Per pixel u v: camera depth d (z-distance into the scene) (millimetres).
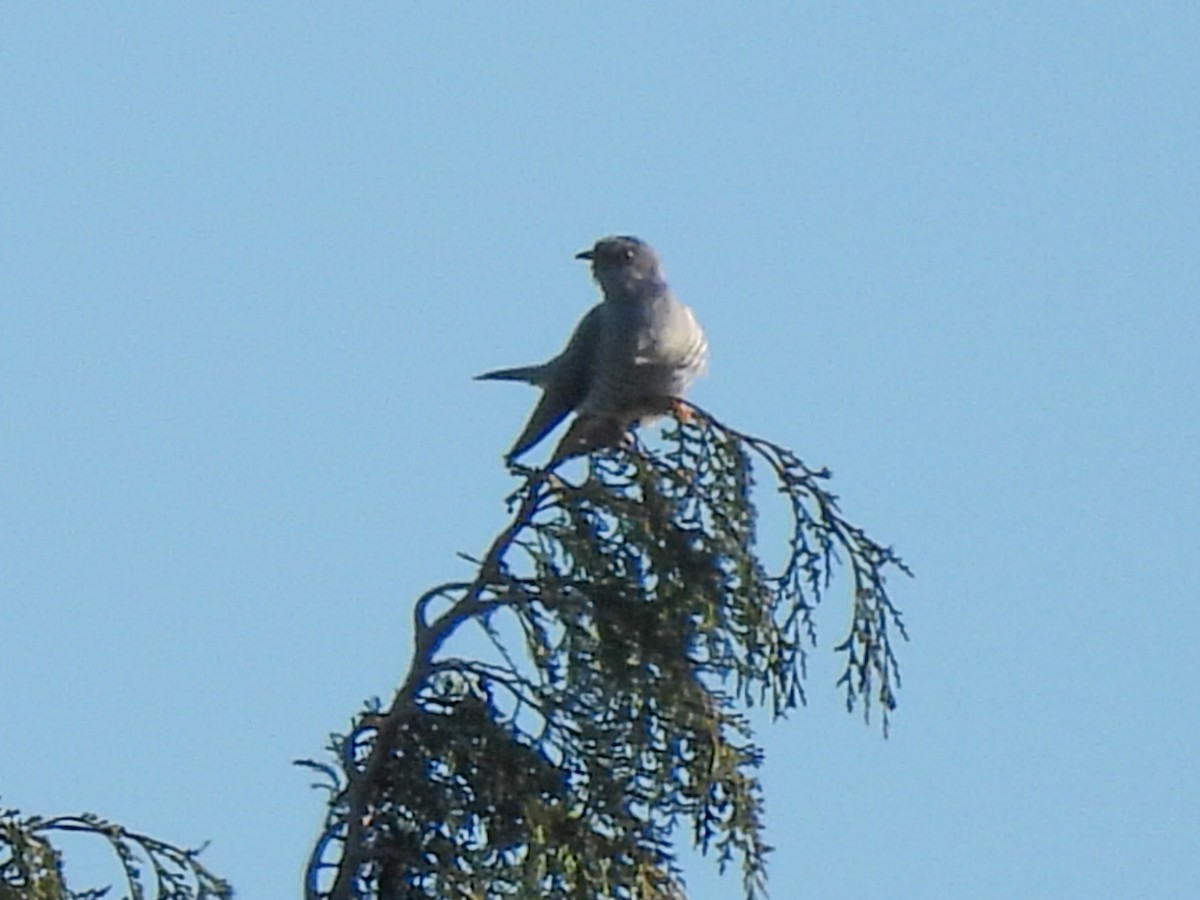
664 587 13391
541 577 13625
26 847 13414
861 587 13688
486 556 13688
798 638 13648
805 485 13766
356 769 13430
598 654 13359
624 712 13312
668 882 13219
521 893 13102
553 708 13383
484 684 13508
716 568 13453
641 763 13266
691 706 13195
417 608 13672
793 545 13734
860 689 13695
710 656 13477
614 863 13094
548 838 13055
